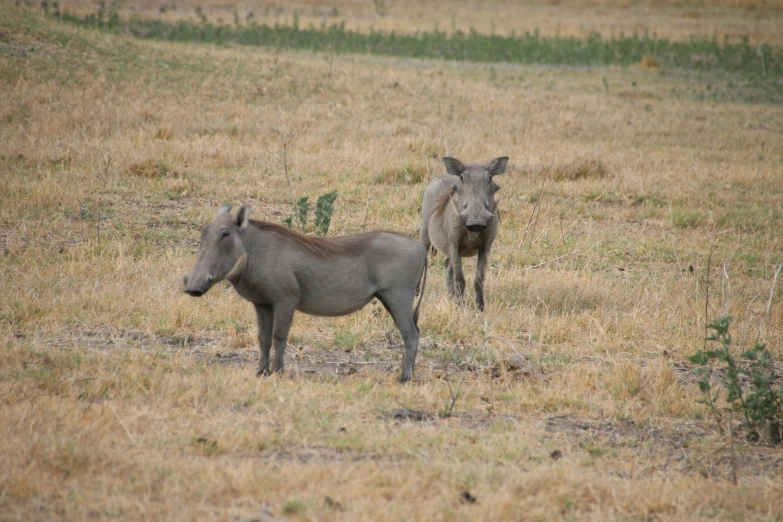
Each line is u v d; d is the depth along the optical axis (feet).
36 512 48.96
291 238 75.92
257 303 76.89
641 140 220.02
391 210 144.66
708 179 181.68
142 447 58.54
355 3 544.21
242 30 358.84
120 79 219.41
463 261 129.39
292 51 323.57
